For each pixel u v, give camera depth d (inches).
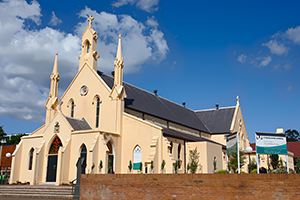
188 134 2436.0
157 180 922.1
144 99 2269.9
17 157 1879.9
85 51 2091.5
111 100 1854.1
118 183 981.2
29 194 1370.6
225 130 2807.6
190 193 869.8
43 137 1822.1
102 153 1604.3
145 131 1755.7
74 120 1846.7
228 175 834.2
